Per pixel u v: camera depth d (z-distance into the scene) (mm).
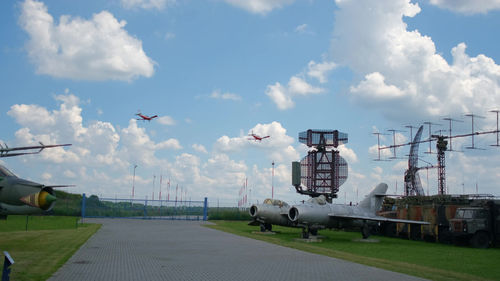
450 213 31266
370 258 19375
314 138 64750
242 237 30844
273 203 39562
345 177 63281
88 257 17484
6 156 20047
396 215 38500
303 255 19797
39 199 17969
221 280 12742
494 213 28703
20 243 22109
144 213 70438
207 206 67750
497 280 14383
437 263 18781
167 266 15375
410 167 67500
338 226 35531
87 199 67500
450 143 49500
